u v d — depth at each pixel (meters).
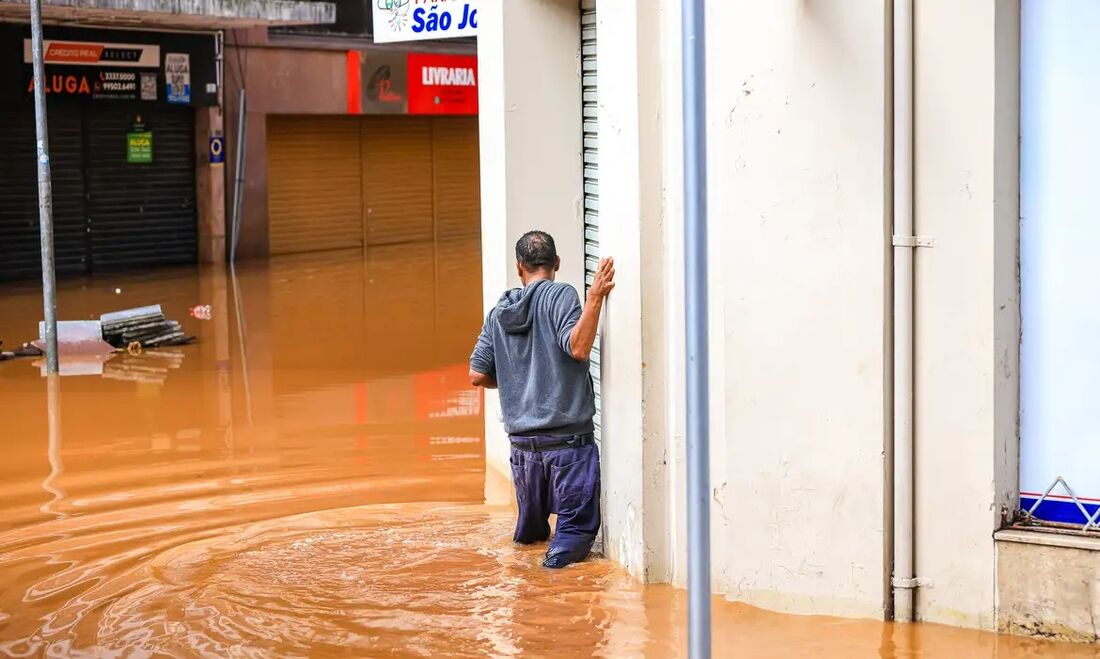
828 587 5.98
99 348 14.52
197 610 6.38
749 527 6.15
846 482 5.88
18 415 11.32
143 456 9.86
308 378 13.04
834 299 5.82
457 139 29.88
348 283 21.28
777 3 5.80
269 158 25.77
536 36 8.66
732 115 5.97
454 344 15.12
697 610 4.36
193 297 19.56
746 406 6.09
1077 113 5.50
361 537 7.63
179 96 23.66
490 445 9.66
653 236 6.40
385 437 10.48
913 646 5.56
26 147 21.80
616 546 6.89
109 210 23.16
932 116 5.56
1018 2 5.55
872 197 5.68
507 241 8.84
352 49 26.61
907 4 5.53
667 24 6.30
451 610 6.28
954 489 5.70
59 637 6.10
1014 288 5.66
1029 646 5.52
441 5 10.29
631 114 6.36
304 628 6.10
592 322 6.61
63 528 7.96
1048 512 5.75
